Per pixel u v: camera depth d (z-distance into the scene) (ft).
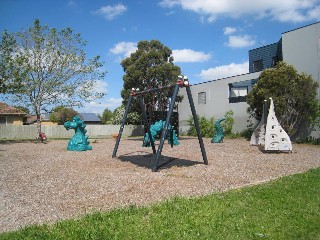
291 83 63.00
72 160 40.24
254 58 93.86
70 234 13.39
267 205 17.35
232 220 14.98
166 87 34.35
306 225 14.30
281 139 46.91
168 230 13.82
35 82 84.12
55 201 19.92
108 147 60.18
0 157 45.44
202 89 99.50
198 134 34.17
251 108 68.85
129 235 13.33
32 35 83.61
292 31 70.74
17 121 128.06
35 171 32.04
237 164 34.32
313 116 64.03
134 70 88.12
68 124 55.21
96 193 21.89
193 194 21.04
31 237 13.21
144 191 22.16
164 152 47.16
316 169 29.25
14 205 19.08
